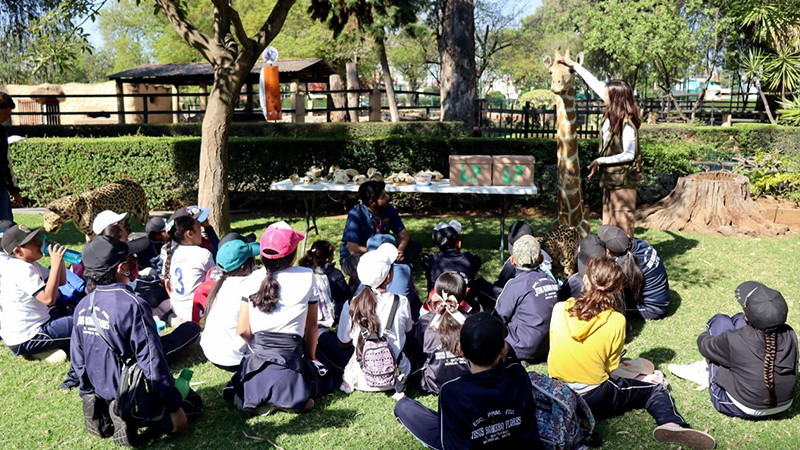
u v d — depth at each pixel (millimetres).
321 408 4211
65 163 11039
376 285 4152
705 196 8641
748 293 3803
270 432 3918
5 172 6680
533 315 4539
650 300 5504
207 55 8109
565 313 3879
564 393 3424
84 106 26000
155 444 3801
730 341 3861
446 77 15797
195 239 5387
